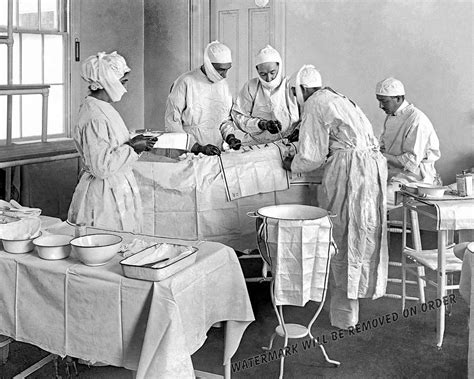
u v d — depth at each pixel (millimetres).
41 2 5715
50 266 2262
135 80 6973
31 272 2289
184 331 2119
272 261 2857
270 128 4020
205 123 4379
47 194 5734
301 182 3750
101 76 2893
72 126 6035
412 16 5809
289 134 4027
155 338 2025
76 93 6043
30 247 2424
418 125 4293
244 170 3629
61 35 5906
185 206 3584
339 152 3400
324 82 6277
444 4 5668
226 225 3643
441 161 5875
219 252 2395
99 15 6316
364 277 3426
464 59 5668
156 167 3553
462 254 2701
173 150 3680
